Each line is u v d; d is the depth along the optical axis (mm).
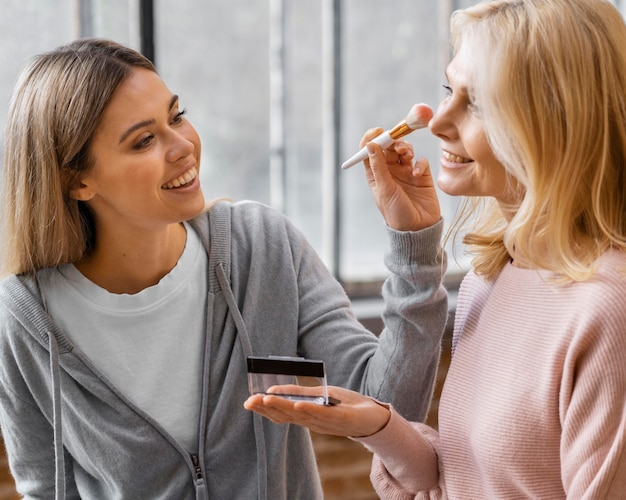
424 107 1095
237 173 2623
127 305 1205
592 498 830
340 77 2658
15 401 1247
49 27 2336
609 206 879
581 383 853
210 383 1224
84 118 1096
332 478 2600
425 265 1146
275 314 1265
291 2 2580
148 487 1220
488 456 938
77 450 1236
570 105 849
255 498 1240
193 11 2488
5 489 2299
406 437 1066
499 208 1062
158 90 1124
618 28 869
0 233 1194
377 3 2664
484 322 1006
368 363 1230
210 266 1240
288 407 955
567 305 889
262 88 2600
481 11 919
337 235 2727
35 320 1187
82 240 1195
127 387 1210
